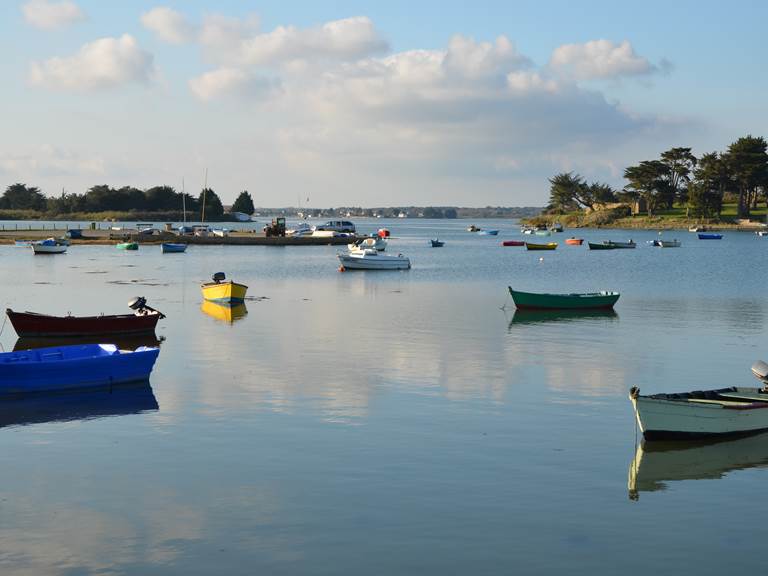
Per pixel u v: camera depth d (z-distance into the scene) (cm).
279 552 1359
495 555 1352
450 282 7000
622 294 5947
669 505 1587
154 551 1362
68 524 1471
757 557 1352
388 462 1827
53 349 2745
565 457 1880
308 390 2566
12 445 1964
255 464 1811
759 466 1856
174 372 2866
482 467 1797
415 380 2728
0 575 1271
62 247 10681
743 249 13575
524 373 2859
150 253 11125
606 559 1341
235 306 5019
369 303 5247
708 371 2934
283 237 13912
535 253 12656
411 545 1388
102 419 2209
